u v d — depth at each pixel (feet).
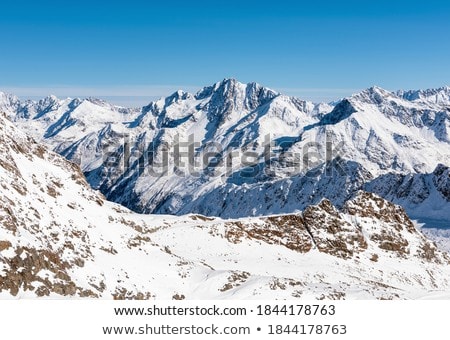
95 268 141.28
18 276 112.98
